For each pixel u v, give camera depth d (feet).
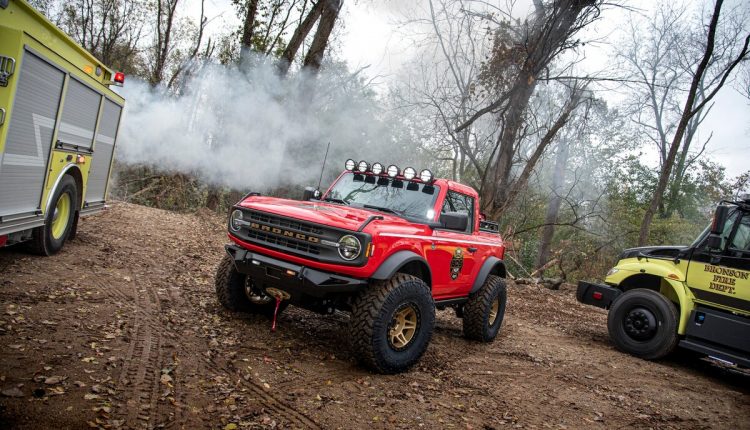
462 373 15.72
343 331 17.70
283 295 14.64
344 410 11.20
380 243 13.65
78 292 16.02
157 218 38.45
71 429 8.36
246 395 11.07
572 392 15.66
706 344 20.98
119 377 10.70
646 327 22.39
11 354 10.63
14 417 8.34
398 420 11.19
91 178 23.04
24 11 15.08
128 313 14.99
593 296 25.09
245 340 14.74
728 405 17.06
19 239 17.53
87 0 73.87
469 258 18.63
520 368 17.51
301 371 13.10
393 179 18.48
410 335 14.65
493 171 46.73
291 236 14.11
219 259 27.25
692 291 21.71
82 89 20.10
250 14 55.26
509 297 34.71
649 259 23.71
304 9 48.83
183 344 13.41
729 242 20.89
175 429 9.07
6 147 15.02
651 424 13.93
